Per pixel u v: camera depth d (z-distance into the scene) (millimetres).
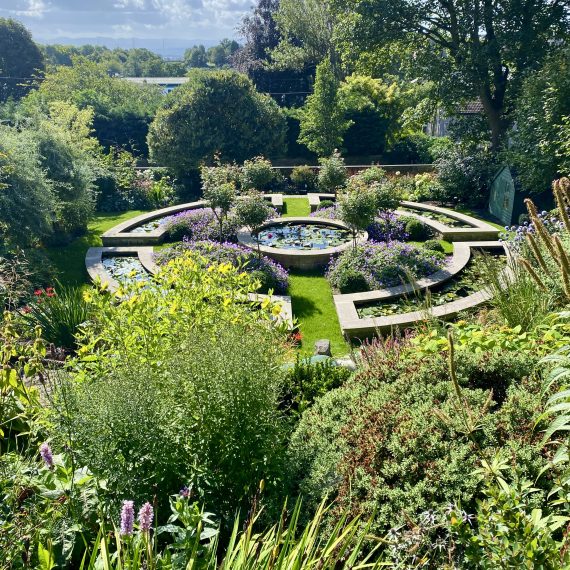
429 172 23578
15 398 4098
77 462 3268
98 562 2383
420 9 19984
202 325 5156
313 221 16703
